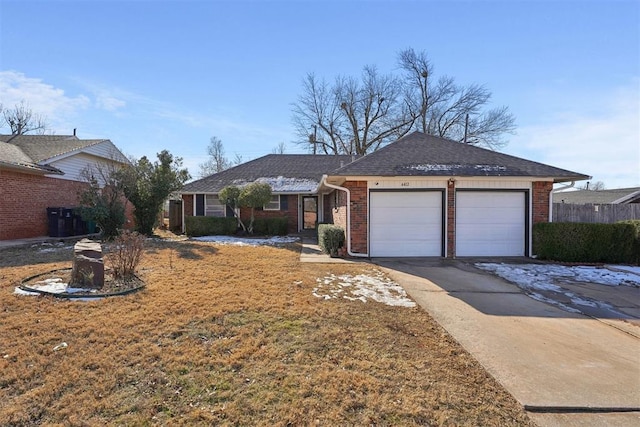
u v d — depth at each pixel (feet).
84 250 20.45
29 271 23.21
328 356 11.88
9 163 38.86
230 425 8.44
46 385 9.92
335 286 21.20
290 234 56.18
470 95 96.37
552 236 31.78
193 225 51.96
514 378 10.83
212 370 10.89
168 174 48.62
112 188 43.50
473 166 33.94
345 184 34.01
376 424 8.54
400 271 26.53
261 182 57.88
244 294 18.66
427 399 9.55
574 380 10.77
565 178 33.06
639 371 11.44
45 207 46.26
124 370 10.75
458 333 14.42
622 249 30.71
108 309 15.94
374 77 101.35
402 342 13.24
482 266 28.84
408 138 40.04
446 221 33.27
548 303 19.01
